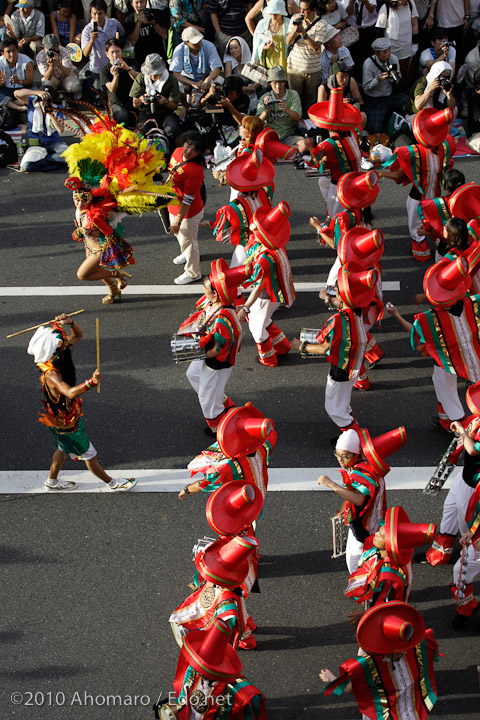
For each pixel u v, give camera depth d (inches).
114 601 537.6
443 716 476.4
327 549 576.7
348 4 1128.2
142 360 741.9
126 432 668.7
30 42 1122.0
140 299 813.9
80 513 597.9
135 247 890.7
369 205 715.4
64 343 564.1
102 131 746.2
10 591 543.2
